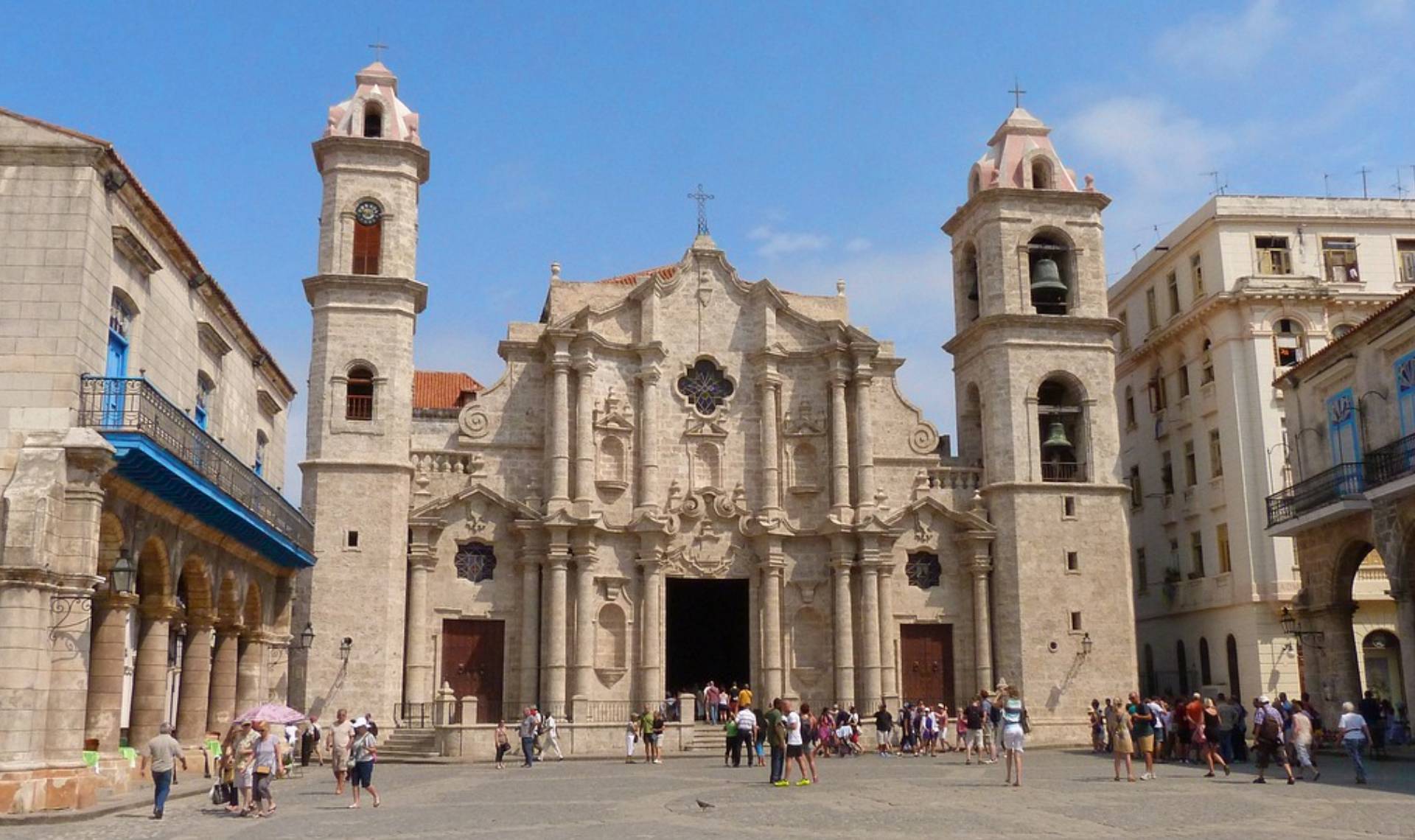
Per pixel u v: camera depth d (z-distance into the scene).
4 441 24.86
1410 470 34.66
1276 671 48.28
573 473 50.19
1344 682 39.97
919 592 51.59
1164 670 56.94
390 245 49.03
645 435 51.28
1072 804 24.86
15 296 25.42
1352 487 38.88
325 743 43.75
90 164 26.09
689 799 27.00
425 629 47.91
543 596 49.03
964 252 56.50
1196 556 54.25
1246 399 50.66
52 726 24.27
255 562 37.69
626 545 50.44
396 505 47.06
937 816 22.94
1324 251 53.16
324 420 47.03
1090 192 53.78
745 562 51.34
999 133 55.88
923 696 50.81
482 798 27.94
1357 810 23.31
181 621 32.19
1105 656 49.62
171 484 27.66
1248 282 51.16
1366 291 52.38
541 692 48.03
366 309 48.22
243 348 39.09
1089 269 53.34
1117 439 51.88
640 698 49.00
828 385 53.00
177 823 23.33
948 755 43.47
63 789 23.92
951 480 52.88
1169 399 56.78
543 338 51.34
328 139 49.12
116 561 27.31
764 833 20.67
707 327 53.47
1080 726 48.53
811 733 31.72
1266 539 49.38
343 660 45.12
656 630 49.47
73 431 24.89
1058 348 52.28
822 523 51.19
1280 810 23.42
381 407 47.47
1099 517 50.91
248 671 38.56
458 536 49.28
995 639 50.72
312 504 46.31
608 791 29.11
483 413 50.94
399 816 24.22
